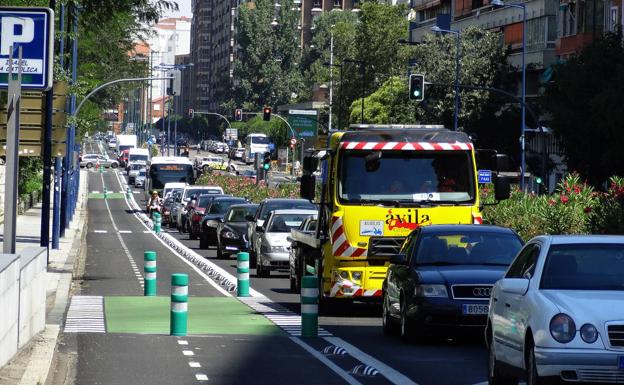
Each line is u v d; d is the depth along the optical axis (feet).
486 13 488.02
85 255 212.64
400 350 83.35
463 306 85.51
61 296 123.65
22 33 92.84
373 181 110.32
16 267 66.39
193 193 322.75
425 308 85.81
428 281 86.43
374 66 552.41
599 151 309.22
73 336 88.63
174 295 90.17
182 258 209.97
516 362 58.44
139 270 176.35
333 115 606.96
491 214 157.38
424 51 438.40
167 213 349.61
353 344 87.10
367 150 110.22
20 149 132.67
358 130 111.04
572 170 317.01
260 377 68.64
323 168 118.62
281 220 172.04
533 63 426.10
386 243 110.11
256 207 209.97
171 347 82.33
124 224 352.49
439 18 535.60
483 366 74.43
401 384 66.13
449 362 76.48
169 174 422.00
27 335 74.13
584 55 309.22
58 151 148.25
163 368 71.67
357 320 108.88
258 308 117.19
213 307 118.52
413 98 250.98
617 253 59.06
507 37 462.60
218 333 92.84
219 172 528.63
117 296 130.00
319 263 117.60
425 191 110.42
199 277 163.94
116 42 381.19
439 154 110.83
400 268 91.76
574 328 53.36
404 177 110.42
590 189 147.95
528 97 431.84
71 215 308.81
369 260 110.52
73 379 66.44
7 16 92.84
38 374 60.03
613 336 53.16
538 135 433.07
